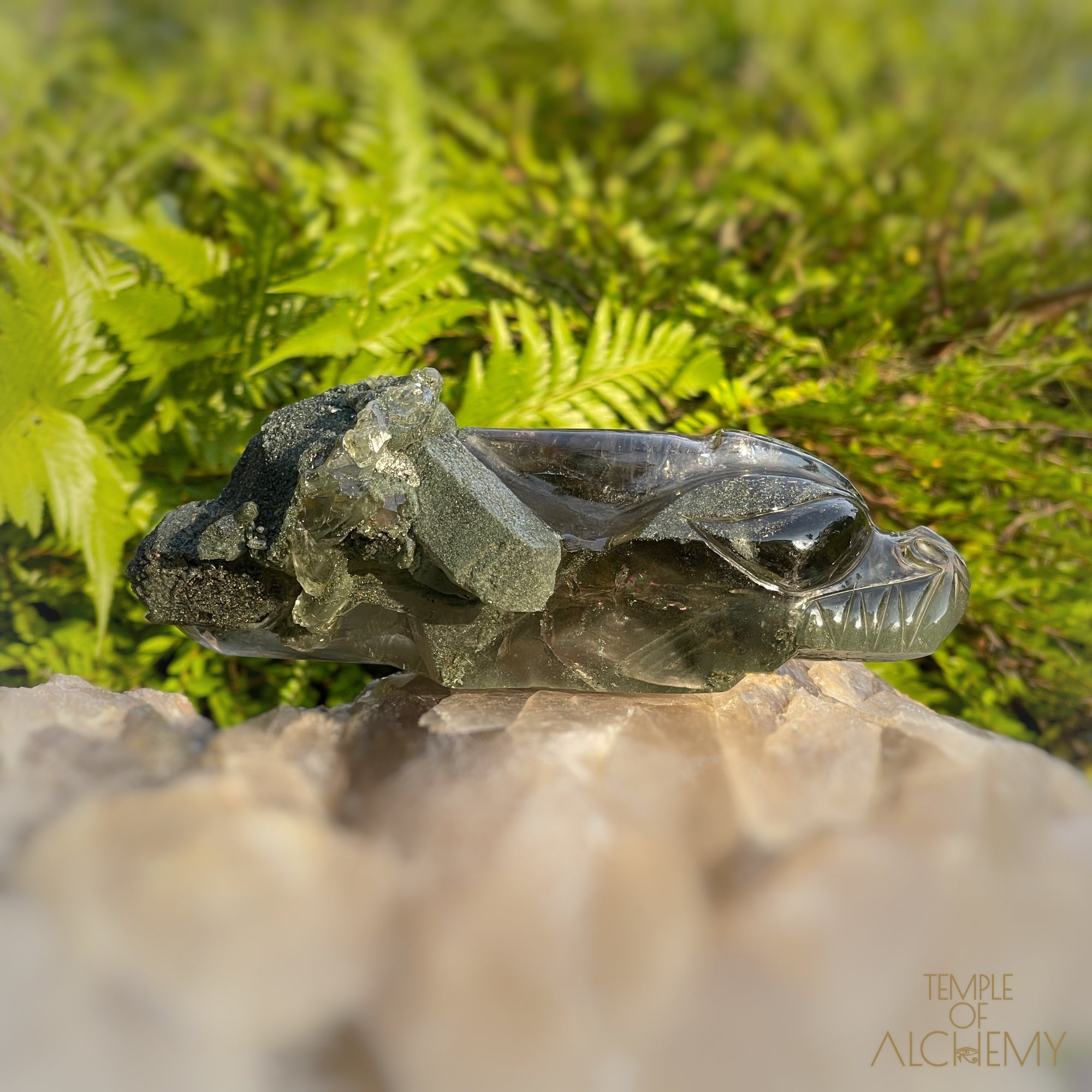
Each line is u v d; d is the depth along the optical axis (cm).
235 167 87
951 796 65
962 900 63
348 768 65
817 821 65
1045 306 89
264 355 76
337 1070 61
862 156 98
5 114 87
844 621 67
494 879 63
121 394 76
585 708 67
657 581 66
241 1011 61
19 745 65
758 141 99
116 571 72
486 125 102
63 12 95
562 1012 62
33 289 74
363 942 62
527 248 86
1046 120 102
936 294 92
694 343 79
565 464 67
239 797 64
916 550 67
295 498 64
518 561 65
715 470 67
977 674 79
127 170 85
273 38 101
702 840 64
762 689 68
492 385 75
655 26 109
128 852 62
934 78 104
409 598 66
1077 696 80
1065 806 65
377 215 79
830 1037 62
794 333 84
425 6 107
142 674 76
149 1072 61
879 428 79
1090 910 63
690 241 90
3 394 72
